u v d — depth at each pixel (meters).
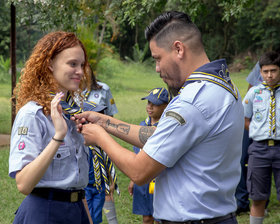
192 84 1.93
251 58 31.36
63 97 2.25
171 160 1.88
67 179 2.17
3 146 7.62
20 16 5.73
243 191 4.67
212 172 1.93
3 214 4.46
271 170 4.08
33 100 2.14
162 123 1.90
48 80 2.16
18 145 2.06
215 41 31.91
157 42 2.02
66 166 2.18
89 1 5.48
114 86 19.23
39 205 2.15
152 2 4.88
